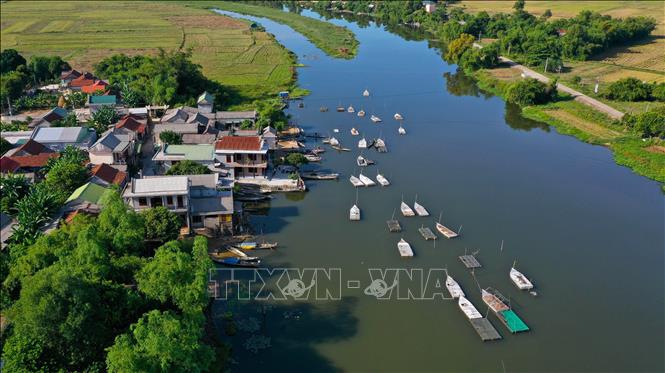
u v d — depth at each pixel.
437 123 180.50
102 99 177.62
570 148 159.62
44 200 97.75
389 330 82.38
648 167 142.38
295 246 104.50
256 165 128.88
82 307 61.91
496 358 77.25
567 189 131.38
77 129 143.25
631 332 82.56
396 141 162.62
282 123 161.62
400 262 99.69
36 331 61.25
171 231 92.56
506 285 92.94
